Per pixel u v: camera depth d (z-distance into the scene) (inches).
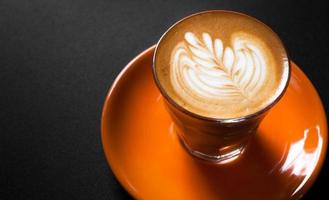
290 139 13.7
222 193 13.2
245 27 13.6
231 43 13.4
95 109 15.2
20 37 17.0
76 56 16.4
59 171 14.1
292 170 13.1
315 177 12.8
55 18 17.4
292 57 15.8
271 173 13.3
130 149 13.6
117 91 14.1
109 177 13.9
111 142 13.5
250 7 17.1
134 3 17.5
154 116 14.2
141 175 13.3
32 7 17.8
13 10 17.7
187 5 17.3
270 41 13.4
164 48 13.3
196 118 12.1
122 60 16.2
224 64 13.2
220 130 12.6
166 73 13.0
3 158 14.4
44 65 16.3
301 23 16.6
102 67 16.1
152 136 13.9
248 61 13.2
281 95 12.5
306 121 13.7
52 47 16.7
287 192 12.8
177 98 12.6
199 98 12.7
